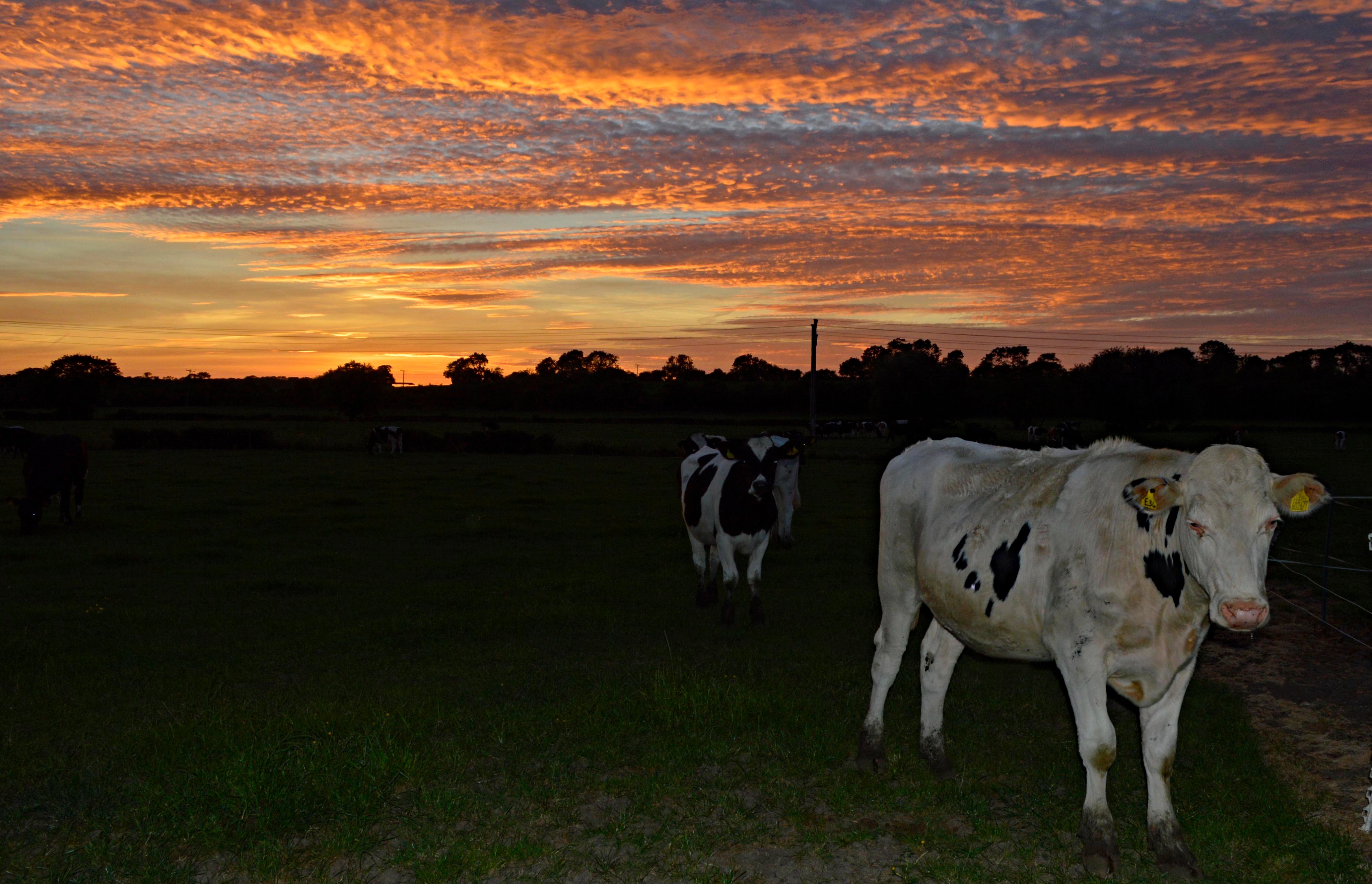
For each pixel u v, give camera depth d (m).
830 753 5.78
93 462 35.06
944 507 5.29
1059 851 4.51
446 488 26.45
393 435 43.66
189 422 75.06
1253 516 3.79
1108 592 4.27
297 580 12.32
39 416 80.38
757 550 10.19
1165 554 4.13
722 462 10.80
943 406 72.00
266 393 132.00
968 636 5.09
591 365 181.38
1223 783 5.35
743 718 6.38
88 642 9.02
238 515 19.62
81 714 6.67
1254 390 80.81
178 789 4.92
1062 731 6.42
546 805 5.00
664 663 8.23
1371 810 4.68
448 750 5.73
